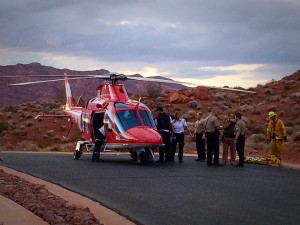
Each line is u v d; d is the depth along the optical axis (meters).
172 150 21.78
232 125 20.69
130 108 21.27
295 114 45.03
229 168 19.42
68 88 29.09
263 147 30.81
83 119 23.16
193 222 9.99
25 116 59.62
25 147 39.78
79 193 13.16
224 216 10.54
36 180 15.38
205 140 22.20
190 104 53.91
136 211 10.99
